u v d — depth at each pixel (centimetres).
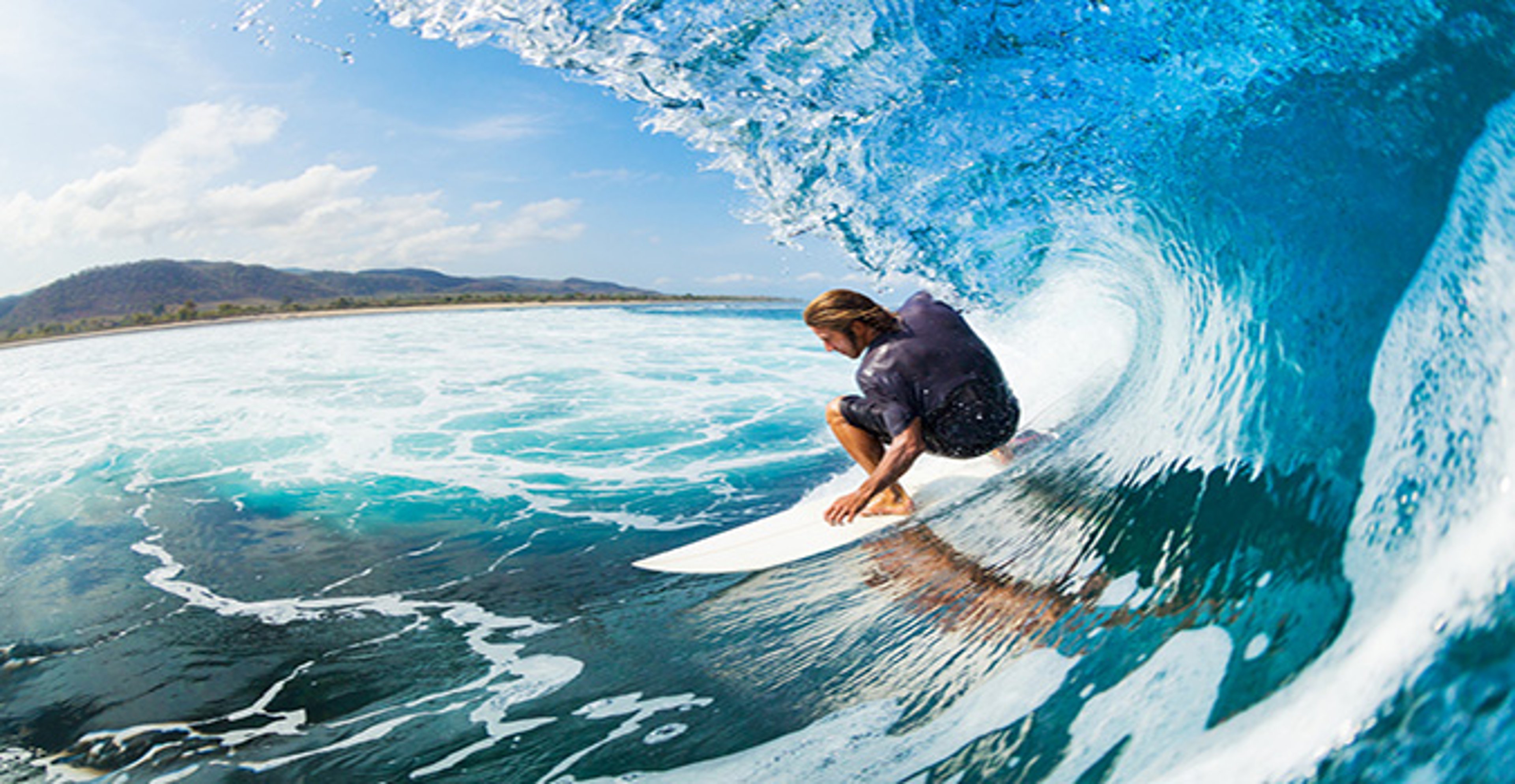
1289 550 134
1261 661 111
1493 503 98
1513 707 73
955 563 234
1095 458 270
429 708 205
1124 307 406
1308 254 193
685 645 224
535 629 258
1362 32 182
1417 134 163
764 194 400
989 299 463
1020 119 297
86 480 527
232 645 264
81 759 198
